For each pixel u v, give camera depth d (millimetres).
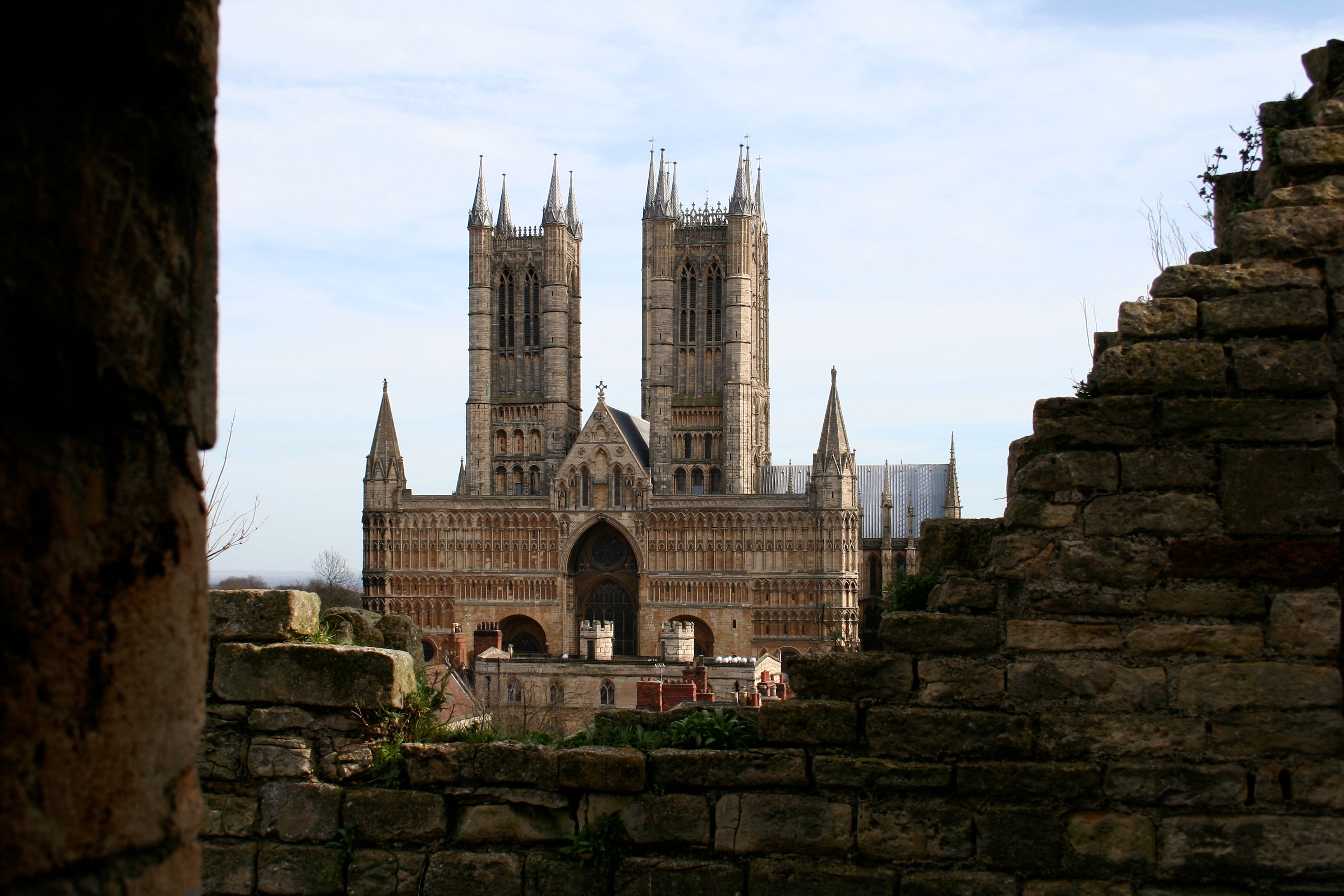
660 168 185375
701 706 16266
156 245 5703
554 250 188250
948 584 13820
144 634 5621
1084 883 12938
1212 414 13375
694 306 184375
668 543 177250
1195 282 13719
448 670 17797
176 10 5754
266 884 14227
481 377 188750
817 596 172375
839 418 174125
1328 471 13156
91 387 5340
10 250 5000
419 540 184375
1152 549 13328
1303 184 14062
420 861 14031
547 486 186750
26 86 5082
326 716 14648
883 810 13375
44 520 5078
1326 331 13609
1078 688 13297
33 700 5031
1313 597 12992
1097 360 14516
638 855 13742
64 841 5172
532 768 14008
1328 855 12641
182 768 5922
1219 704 13023
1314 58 14930
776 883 13422
